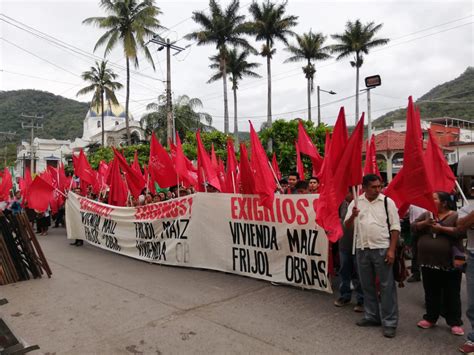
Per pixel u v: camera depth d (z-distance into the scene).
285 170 18.17
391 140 24.97
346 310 4.90
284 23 35.31
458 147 33.28
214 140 24.94
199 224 7.08
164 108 36.03
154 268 7.43
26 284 6.51
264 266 6.14
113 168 10.04
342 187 4.81
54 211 14.15
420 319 4.61
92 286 6.28
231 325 4.49
